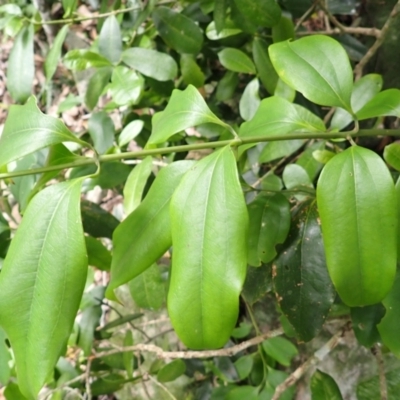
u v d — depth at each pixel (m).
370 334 0.39
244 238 0.26
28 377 0.27
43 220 0.28
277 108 0.32
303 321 0.37
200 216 0.27
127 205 0.37
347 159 0.27
